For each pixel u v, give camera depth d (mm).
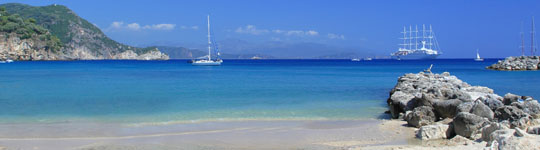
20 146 13352
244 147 13172
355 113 20406
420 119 15883
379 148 12195
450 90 19719
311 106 22984
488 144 10516
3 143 13773
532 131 10422
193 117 19172
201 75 62906
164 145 13461
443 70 82750
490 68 85000
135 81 46281
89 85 39438
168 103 24422
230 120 18344
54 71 81188
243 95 29109
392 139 13828
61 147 13211
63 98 27234
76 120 18391
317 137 14562
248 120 18328
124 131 15867
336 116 19453
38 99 26641
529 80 47906
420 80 29828
